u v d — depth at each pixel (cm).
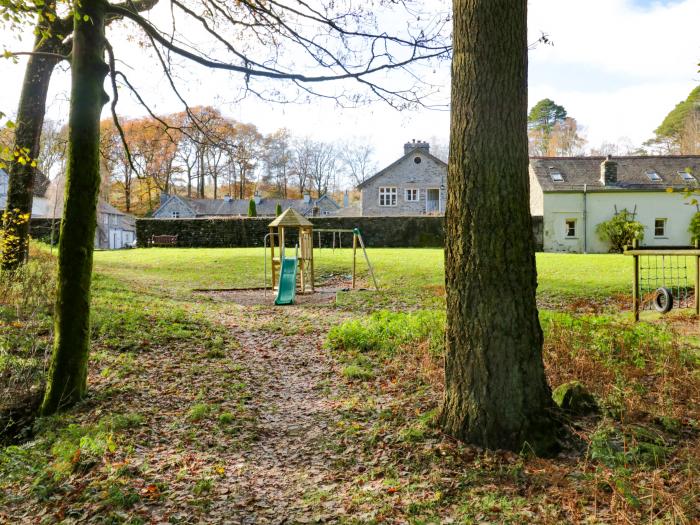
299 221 1473
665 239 3025
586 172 3225
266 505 325
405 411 471
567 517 284
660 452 350
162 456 399
